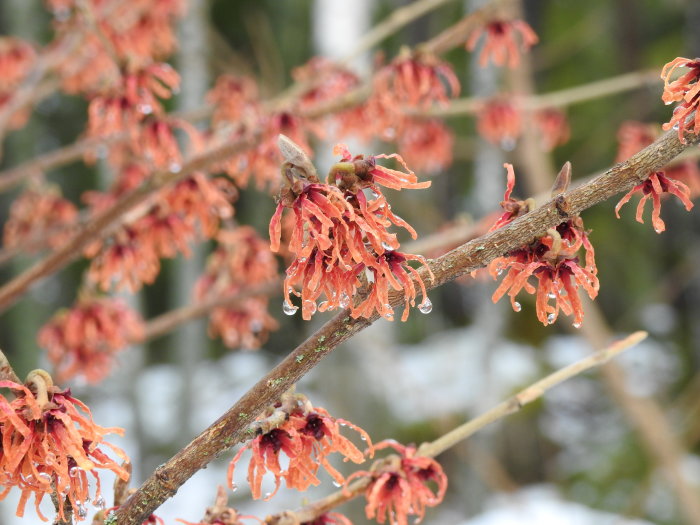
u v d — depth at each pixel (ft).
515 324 32.86
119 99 7.59
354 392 15.19
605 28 30.71
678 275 30.63
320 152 12.89
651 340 32.63
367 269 3.56
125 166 11.16
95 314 9.82
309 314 3.52
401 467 4.63
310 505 4.64
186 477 3.91
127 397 23.62
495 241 3.61
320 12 14.53
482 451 21.50
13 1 23.97
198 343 23.82
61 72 12.62
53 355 10.29
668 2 31.12
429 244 9.80
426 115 11.65
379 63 9.14
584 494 25.66
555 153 31.27
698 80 3.58
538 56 26.99
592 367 5.22
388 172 3.45
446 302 36.35
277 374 3.79
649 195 3.62
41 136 31.30
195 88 21.13
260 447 3.96
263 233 28.40
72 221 10.76
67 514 3.85
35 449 3.51
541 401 28.94
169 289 33.63
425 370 27.43
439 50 8.91
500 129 11.64
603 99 30.83
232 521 4.47
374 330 15.52
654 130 9.80
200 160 7.95
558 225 3.80
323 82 10.91
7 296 8.51
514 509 20.10
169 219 8.50
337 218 3.42
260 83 17.62
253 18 30.63
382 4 28.99
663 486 23.30
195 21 20.51
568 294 3.68
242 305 11.55
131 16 11.80
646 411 13.67
